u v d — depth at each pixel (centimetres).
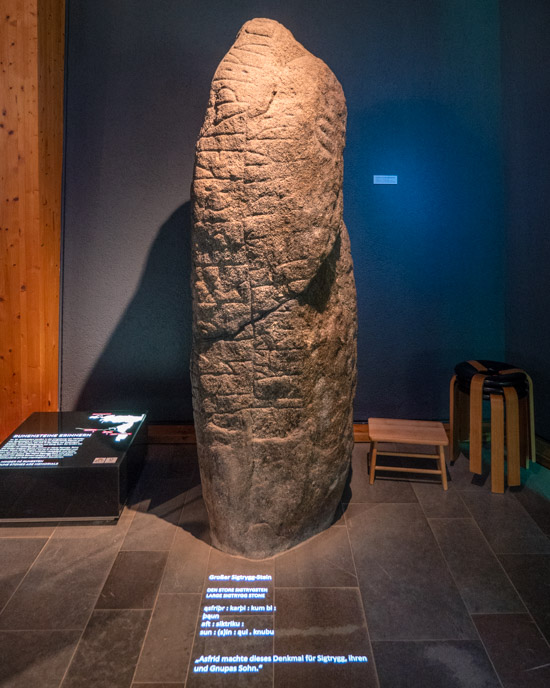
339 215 225
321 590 208
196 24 330
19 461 259
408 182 344
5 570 221
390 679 167
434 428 299
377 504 274
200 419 228
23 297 316
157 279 346
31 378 327
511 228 343
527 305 331
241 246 207
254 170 204
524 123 323
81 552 234
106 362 352
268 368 216
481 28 338
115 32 329
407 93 338
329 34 333
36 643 181
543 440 322
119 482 256
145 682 166
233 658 175
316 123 212
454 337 358
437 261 351
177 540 243
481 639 183
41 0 293
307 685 165
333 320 235
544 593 207
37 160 301
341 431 246
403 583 212
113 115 333
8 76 292
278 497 226
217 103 210
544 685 165
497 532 248
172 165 337
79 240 341
